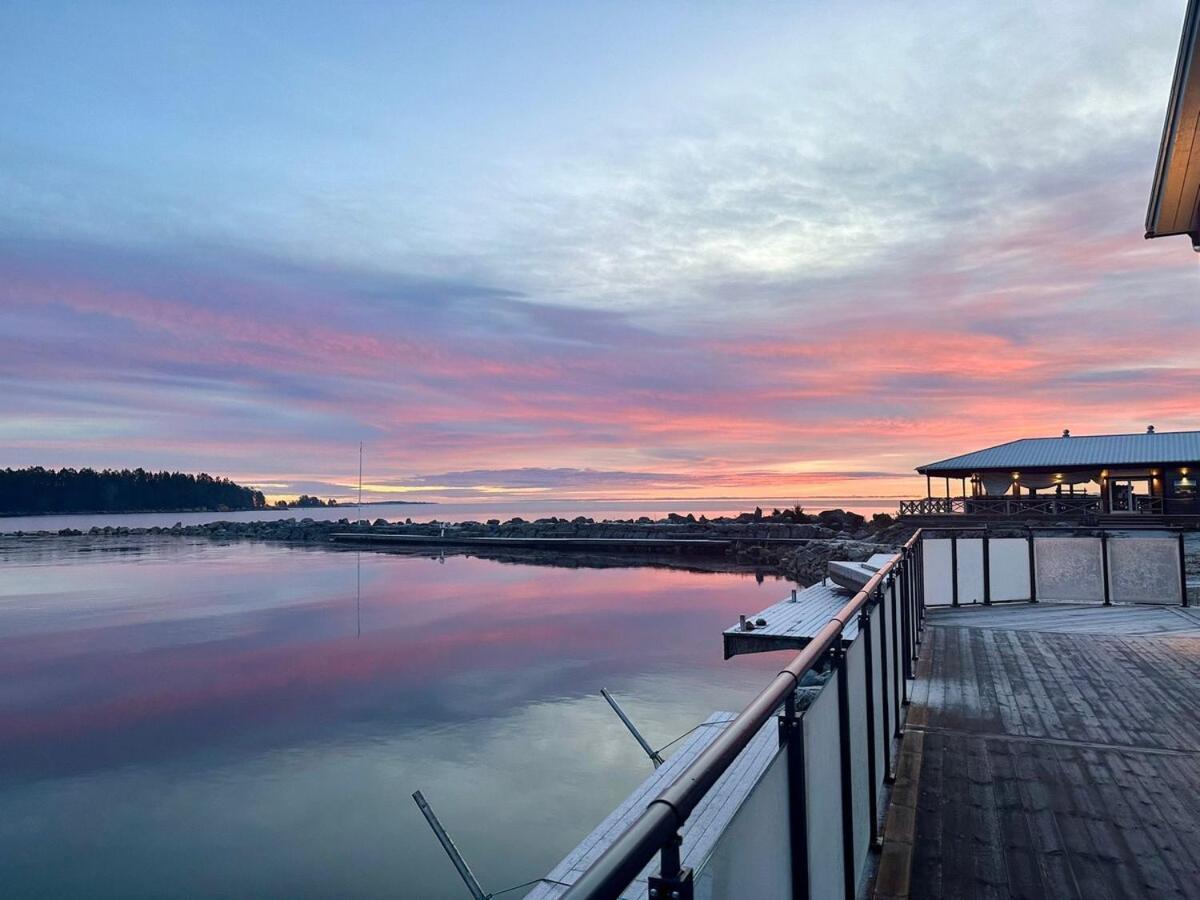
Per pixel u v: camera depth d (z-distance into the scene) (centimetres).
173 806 809
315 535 6231
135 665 1504
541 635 1681
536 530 5078
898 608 424
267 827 750
